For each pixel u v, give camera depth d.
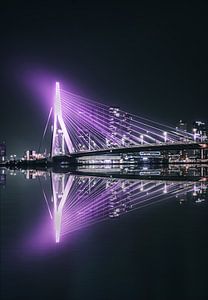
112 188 64.69
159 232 26.69
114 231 27.17
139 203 43.72
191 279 16.72
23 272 17.77
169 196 50.44
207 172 122.38
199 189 59.72
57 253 21.02
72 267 18.47
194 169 150.12
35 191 59.91
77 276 17.17
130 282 16.42
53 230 27.75
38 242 23.70
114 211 37.53
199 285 16.00
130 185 70.62
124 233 26.48
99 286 15.97
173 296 14.93
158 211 37.09
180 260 19.53
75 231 27.28
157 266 18.56
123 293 15.23
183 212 36.22
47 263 19.16
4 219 33.03
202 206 40.28
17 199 48.75
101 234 26.06
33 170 159.25
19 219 32.91
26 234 26.27
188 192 55.19
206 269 18.00
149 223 30.44
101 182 80.06
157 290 15.52
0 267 18.53
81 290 15.53
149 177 96.62
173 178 91.00
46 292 15.34
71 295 15.04
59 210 38.56
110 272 17.72
